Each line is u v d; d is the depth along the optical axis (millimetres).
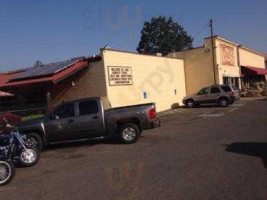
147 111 13867
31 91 23500
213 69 34188
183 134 14953
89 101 14109
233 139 12656
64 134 13898
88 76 22344
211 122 18781
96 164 10297
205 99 30094
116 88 22734
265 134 13305
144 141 13867
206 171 8375
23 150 10922
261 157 9469
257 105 28203
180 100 33031
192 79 34875
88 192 7492
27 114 20719
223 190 6891
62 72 21031
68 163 10914
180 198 6617
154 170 8852
